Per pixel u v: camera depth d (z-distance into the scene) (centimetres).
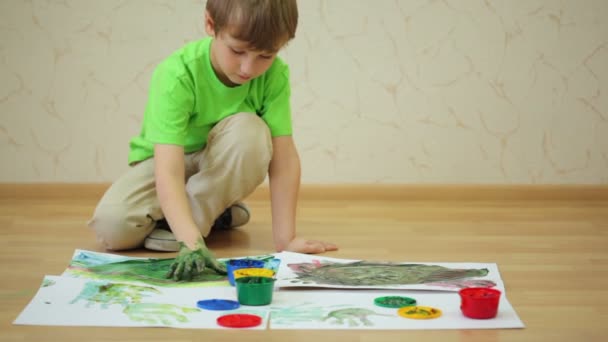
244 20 133
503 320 117
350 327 113
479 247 173
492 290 119
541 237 185
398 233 190
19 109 242
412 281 134
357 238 183
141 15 238
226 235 187
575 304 128
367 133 246
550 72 246
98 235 168
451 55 243
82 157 244
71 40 239
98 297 125
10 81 240
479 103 246
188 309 120
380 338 109
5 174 244
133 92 241
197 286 132
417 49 243
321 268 142
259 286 121
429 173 248
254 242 178
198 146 174
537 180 249
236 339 108
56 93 241
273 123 169
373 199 246
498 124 247
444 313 119
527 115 247
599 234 190
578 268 154
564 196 248
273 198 168
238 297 122
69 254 163
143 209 167
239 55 139
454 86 245
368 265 145
